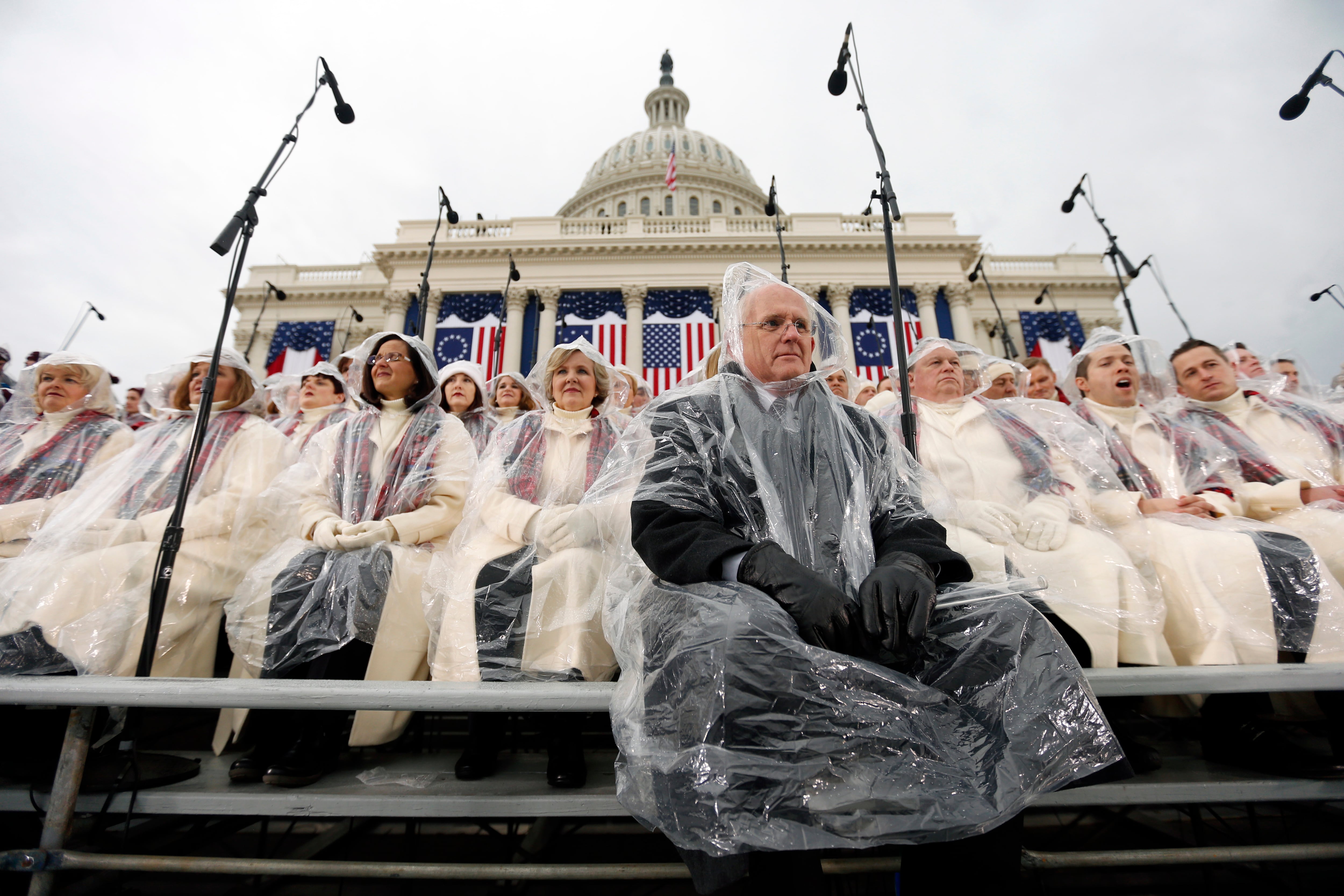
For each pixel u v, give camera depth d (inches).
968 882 45.2
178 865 62.0
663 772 42.8
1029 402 113.7
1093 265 1149.1
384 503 97.7
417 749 100.0
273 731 78.3
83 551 84.7
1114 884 85.2
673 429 60.0
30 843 84.3
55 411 121.0
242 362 113.9
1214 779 69.6
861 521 55.2
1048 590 77.9
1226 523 90.2
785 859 43.6
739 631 44.5
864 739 41.9
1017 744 44.5
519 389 147.6
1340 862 87.9
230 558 96.0
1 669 73.2
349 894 81.2
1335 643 73.4
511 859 87.2
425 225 1059.9
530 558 88.4
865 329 962.1
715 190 1817.2
